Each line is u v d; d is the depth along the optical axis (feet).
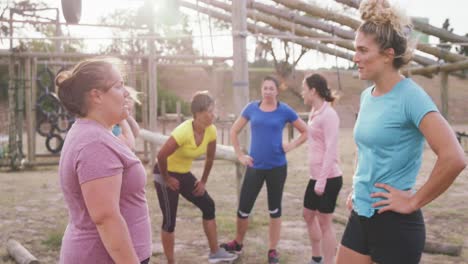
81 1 24.16
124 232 6.74
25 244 18.51
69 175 6.88
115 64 7.52
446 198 26.91
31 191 30.50
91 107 7.09
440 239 19.11
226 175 36.45
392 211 8.30
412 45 8.32
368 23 8.32
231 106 85.15
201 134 14.52
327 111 14.12
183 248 18.20
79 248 7.00
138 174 7.33
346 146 56.08
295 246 18.34
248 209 16.38
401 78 8.38
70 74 7.20
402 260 8.36
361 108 8.77
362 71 8.41
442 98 40.40
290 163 43.50
